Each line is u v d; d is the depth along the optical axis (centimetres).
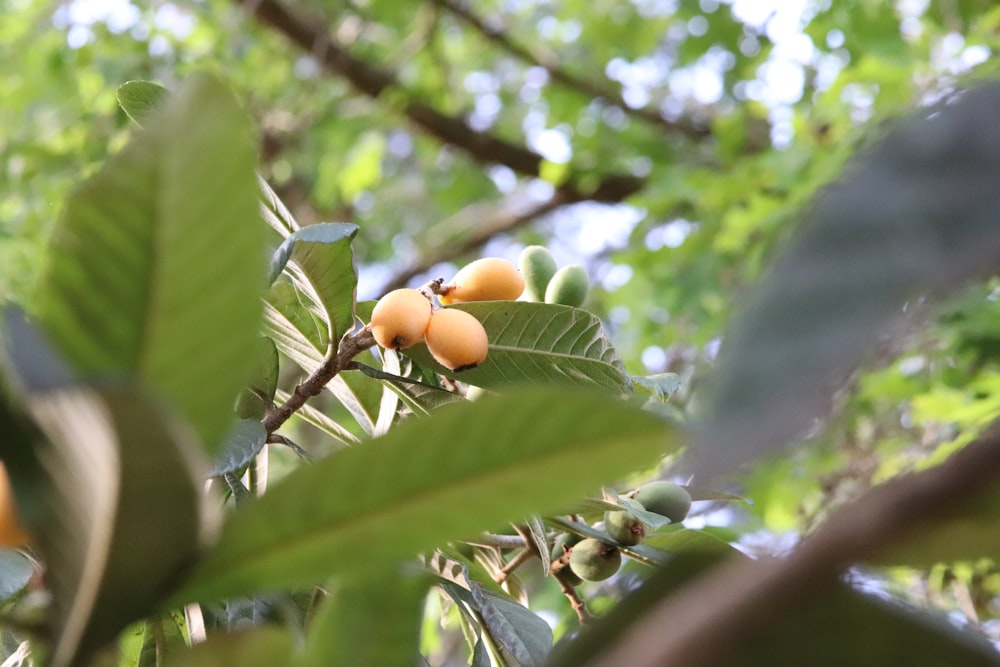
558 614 147
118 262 57
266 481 96
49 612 59
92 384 47
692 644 48
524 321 95
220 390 60
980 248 37
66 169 314
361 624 63
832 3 309
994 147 39
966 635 60
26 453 56
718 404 34
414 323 91
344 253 90
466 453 58
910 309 36
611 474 58
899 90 241
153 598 59
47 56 344
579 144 387
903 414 180
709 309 273
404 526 61
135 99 94
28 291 272
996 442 44
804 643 59
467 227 436
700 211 302
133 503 54
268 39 388
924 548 55
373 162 408
